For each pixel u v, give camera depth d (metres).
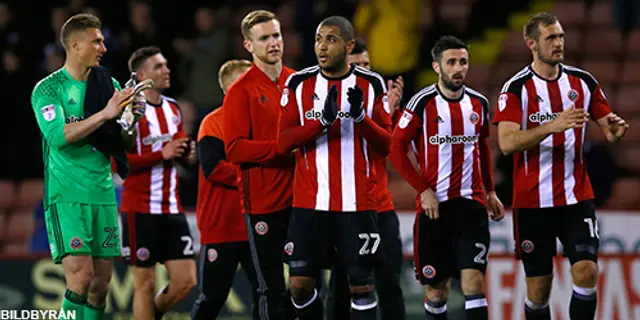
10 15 47.00
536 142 24.64
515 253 26.59
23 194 45.09
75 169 24.42
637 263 33.84
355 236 23.47
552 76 25.81
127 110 24.38
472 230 26.17
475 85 51.59
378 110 23.67
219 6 50.53
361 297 23.61
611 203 43.97
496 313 33.47
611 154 44.12
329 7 48.53
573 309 25.45
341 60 23.45
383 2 49.03
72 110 24.61
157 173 29.59
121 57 43.56
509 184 40.25
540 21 25.52
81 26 24.61
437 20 50.19
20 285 32.97
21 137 44.41
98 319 25.56
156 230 29.59
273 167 25.53
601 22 55.62
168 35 46.94
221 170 27.56
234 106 25.41
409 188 42.50
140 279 29.44
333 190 23.45
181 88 46.25
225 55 45.94
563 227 25.80
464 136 26.42
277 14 52.34
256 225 25.67
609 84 52.09
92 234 24.73
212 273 27.95
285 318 26.33
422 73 48.53
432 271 26.97
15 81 44.06
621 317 33.59
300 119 23.64
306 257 23.56
